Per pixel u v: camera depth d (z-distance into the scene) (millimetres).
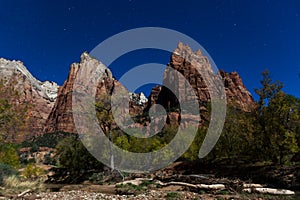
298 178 19828
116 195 16578
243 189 17359
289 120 23656
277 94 24172
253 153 27812
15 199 14672
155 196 15703
